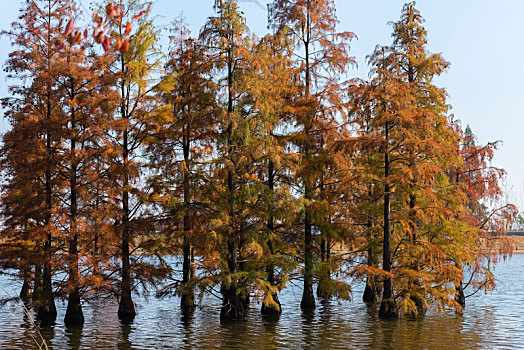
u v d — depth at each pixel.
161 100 26.94
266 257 24.41
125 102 25.78
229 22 23.69
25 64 23.05
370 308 27.78
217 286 40.81
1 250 22.77
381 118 23.08
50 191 23.06
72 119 23.02
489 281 27.86
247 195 25.75
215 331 21.41
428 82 27.25
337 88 26.19
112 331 21.55
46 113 24.50
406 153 25.92
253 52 24.16
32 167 22.45
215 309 29.05
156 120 25.88
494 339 19.42
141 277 24.28
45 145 22.98
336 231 26.27
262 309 26.20
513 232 105.75
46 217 22.67
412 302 23.23
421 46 27.80
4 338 19.91
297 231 27.14
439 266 24.02
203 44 24.08
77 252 22.72
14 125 23.89
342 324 23.00
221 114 22.83
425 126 23.06
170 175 25.11
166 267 25.05
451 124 30.92
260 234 24.22
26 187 22.44
